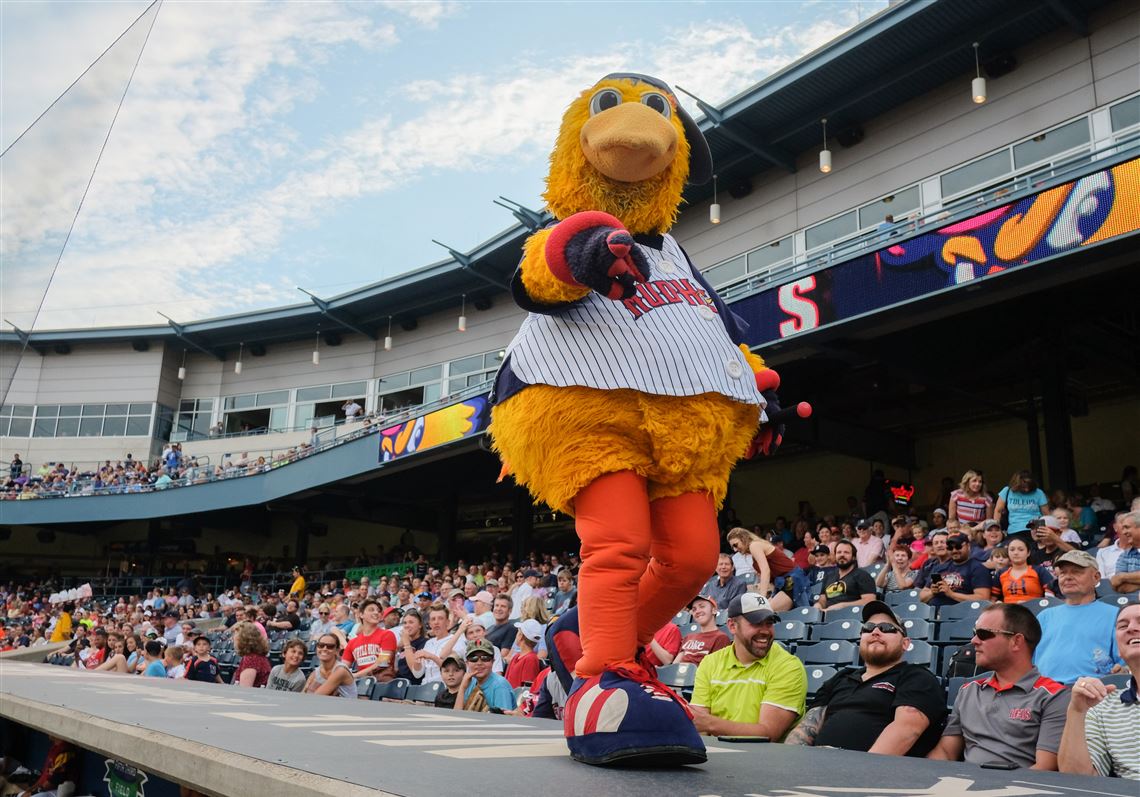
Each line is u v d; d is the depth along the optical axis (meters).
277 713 2.37
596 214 1.58
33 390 31.83
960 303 10.45
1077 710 3.06
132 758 1.87
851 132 16.31
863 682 4.04
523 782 1.20
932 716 3.75
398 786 1.12
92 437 31.08
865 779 1.32
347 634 12.30
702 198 19.05
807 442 17.34
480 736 1.88
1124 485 13.29
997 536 8.26
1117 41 13.15
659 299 1.80
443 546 24.12
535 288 1.67
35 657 17.81
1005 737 3.49
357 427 26.33
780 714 4.26
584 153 1.86
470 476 22.86
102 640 12.57
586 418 1.69
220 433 30.41
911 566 8.38
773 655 4.45
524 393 1.76
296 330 29.25
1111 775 3.08
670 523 1.79
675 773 1.39
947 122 15.19
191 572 30.16
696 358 1.74
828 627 7.00
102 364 31.75
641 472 1.72
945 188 15.05
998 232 9.73
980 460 18.55
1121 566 6.64
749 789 1.19
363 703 3.23
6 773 5.14
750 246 18.09
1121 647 3.12
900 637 4.00
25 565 31.77
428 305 26.08
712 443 1.76
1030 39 14.10
